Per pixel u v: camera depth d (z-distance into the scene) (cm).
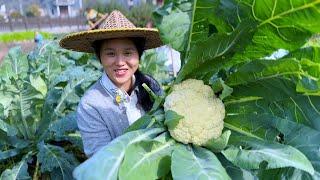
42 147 263
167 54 458
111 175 109
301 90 122
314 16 112
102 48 179
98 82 185
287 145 123
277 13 116
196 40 133
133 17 1644
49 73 331
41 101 289
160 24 129
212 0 125
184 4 129
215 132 127
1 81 321
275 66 119
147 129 128
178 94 130
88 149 180
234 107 135
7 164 279
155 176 117
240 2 121
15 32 2184
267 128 131
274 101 130
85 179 106
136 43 182
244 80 129
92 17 825
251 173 131
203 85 134
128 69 179
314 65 116
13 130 268
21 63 339
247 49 128
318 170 121
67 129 268
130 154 114
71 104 304
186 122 124
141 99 186
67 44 217
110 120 180
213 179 112
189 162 118
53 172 254
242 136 130
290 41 121
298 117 129
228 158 122
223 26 129
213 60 130
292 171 125
